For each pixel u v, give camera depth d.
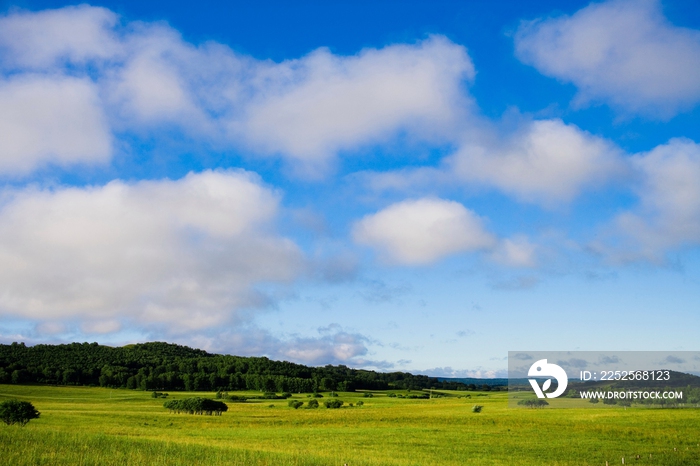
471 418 89.06
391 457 47.78
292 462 38.66
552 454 51.97
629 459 49.12
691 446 57.59
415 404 150.75
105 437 48.66
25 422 63.69
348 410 121.44
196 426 80.38
